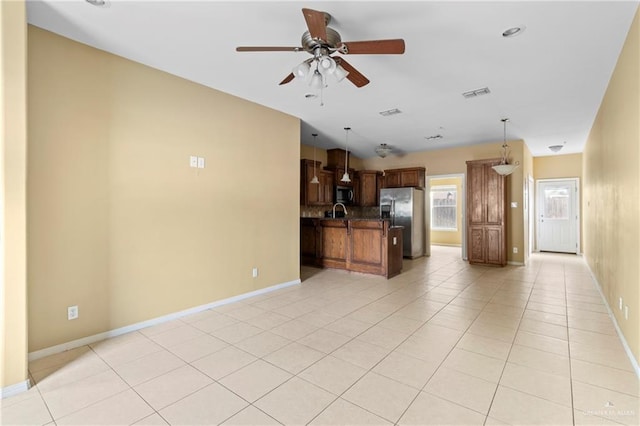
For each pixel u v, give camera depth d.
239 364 2.47
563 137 6.31
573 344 2.79
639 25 2.25
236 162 4.08
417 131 5.92
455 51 2.92
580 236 8.02
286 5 2.27
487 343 2.82
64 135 2.70
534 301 4.07
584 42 2.75
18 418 1.86
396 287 4.79
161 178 3.34
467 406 1.94
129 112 3.10
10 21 2.11
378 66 3.23
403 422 1.80
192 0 2.22
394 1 2.21
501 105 4.41
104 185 2.94
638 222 2.34
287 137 4.82
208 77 3.51
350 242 5.83
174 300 3.46
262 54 2.99
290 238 4.88
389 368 2.40
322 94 4.02
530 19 2.42
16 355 2.11
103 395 2.08
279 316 3.53
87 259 2.83
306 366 2.44
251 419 1.84
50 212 2.62
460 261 7.15
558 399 2.00
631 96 2.54
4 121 2.09
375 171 8.49
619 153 3.02
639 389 2.10
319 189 7.13
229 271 4.00
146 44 2.83
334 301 4.08
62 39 2.69
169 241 3.41
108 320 2.96
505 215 6.50
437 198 10.99
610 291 3.58
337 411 1.91
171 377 2.29
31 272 2.53
